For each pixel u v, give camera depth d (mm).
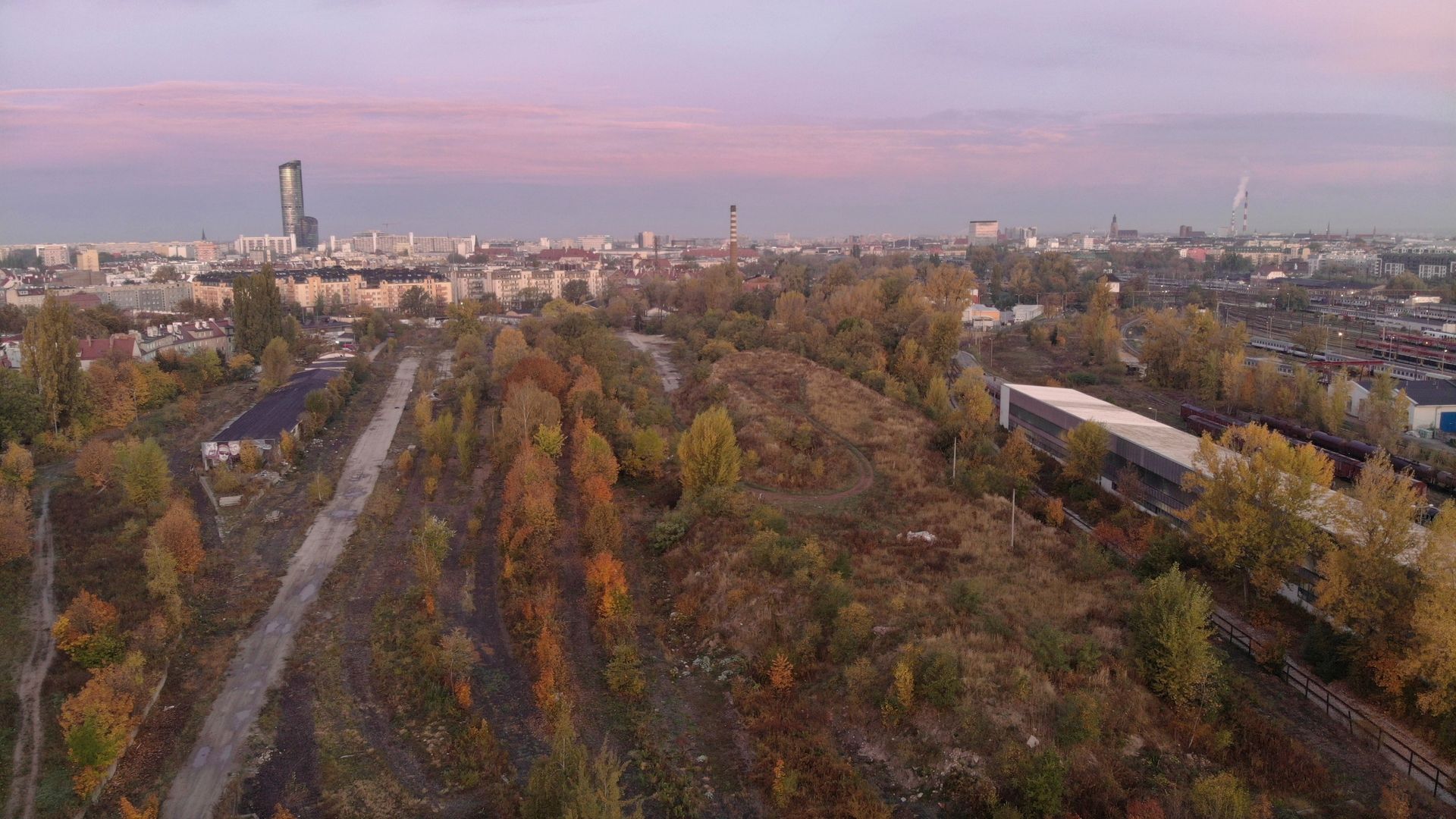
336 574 91375
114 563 90312
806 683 66438
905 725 59281
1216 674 61781
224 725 64062
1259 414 160000
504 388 161000
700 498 101125
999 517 99312
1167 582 64438
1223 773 50438
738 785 56688
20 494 103438
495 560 94625
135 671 64875
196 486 121750
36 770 58125
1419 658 55875
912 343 187875
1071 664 63781
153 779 57906
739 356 194125
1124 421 126812
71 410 141750
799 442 125812
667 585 88312
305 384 178625
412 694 67688
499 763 58375
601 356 179750
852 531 95375
